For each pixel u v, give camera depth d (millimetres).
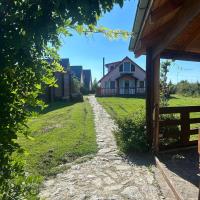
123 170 5949
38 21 2176
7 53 2176
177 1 4668
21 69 2309
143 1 4570
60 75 29188
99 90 41219
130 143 7332
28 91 2463
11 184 2391
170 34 5492
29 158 6578
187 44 7008
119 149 7629
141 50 7383
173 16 5156
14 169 2385
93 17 2273
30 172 5609
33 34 2176
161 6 4680
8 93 2186
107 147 7938
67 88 31781
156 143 7109
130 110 19156
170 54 7348
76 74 53188
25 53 2229
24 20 2174
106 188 4961
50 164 6254
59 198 4523
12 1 2172
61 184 5133
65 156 6910
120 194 4699
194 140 8039
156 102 7141
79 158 6855
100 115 16188
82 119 14273
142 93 41656
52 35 2332
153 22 5043
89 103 26281
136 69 42344
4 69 2164
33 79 2422
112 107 21531
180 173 5684
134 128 7664
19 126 2488
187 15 4465
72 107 21734
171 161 6574
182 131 7641
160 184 5145
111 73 42906
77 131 10508
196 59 7723
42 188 4922
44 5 2176
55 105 24312
